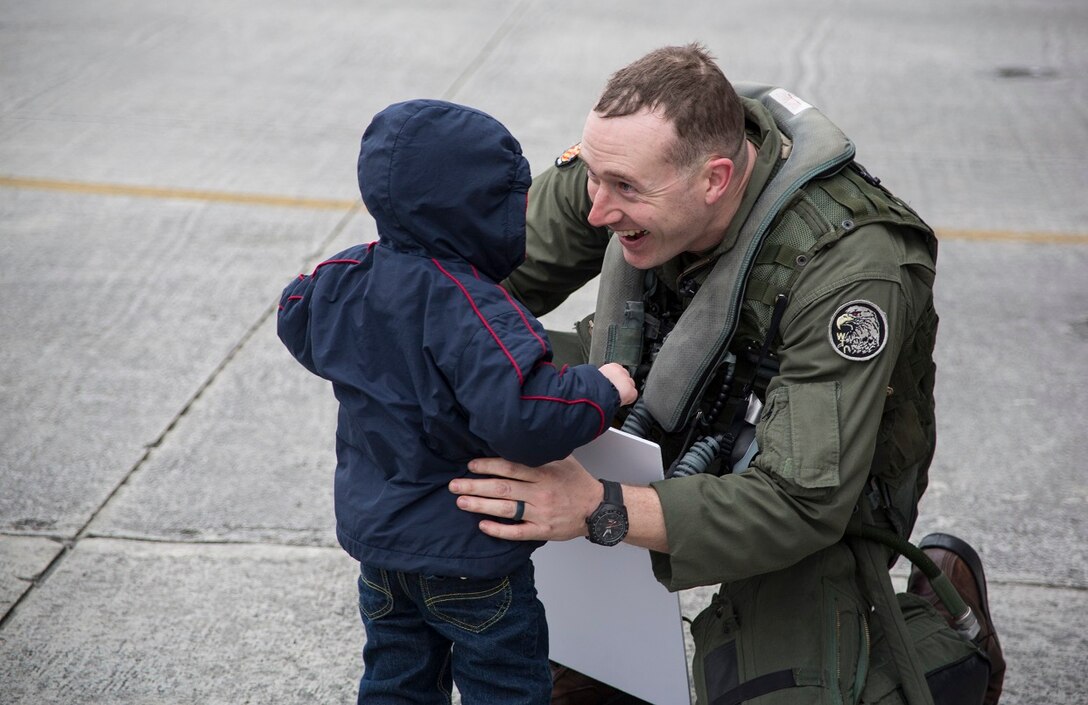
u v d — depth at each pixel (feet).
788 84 25.14
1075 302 14.89
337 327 5.68
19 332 13.50
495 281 5.80
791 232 5.85
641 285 6.54
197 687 8.07
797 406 5.71
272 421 11.76
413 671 6.41
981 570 7.87
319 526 10.00
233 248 16.17
